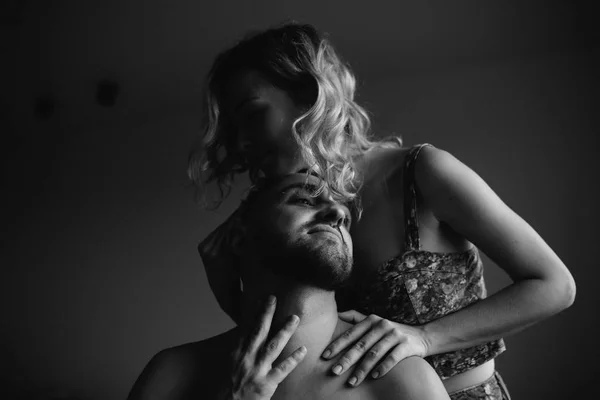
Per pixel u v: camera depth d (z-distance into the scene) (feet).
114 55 15.56
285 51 4.53
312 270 3.69
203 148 4.96
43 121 19.61
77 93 17.78
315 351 3.81
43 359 19.20
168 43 14.98
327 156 4.25
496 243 4.18
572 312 14.84
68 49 15.07
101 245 19.63
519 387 14.83
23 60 15.47
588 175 15.35
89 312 19.20
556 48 15.96
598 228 15.05
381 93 17.31
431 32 14.97
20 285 20.01
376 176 4.60
